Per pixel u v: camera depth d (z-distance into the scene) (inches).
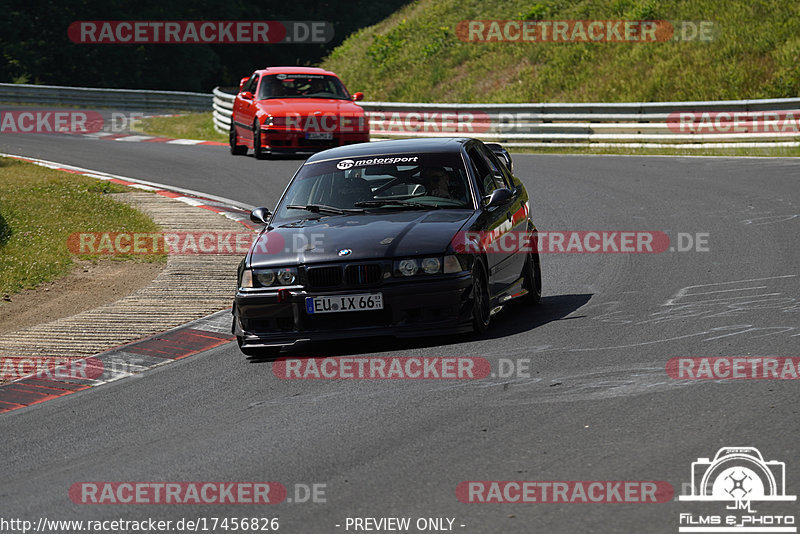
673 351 1016.2
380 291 1086.4
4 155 3339.1
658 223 1908.2
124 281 1635.1
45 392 1089.4
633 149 3228.3
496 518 627.5
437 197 1227.2
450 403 888.9
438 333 1090.1
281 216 1246.9
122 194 2512.3
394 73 5413.4
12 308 1488.7
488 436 788.6
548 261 1643.7
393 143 1348.4
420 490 684.1
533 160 3075.8
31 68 6929.1
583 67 4510.3
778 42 4060.0
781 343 1016.2
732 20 4323.3
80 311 1461.6
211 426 893.8
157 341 1270.9
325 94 3221.0
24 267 1679.4
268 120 3063.5
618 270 1524.4
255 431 861.2
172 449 836.0
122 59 7308.1
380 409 889.5
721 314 1173.1
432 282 1085.1
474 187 1238.3
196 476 756.6
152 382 1088.8
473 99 4709.6
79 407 1015.6
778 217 1875.0
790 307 1181.7
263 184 2684.5
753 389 861.2
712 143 3117.6
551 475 693.3
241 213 2253.9
